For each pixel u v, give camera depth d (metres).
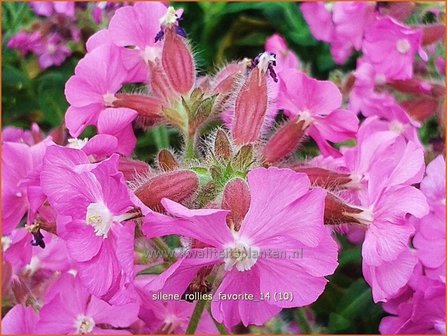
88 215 0.07
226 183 0.07
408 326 0.10
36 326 0.09
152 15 0.09
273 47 0.12
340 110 0.09
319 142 0.09
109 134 0.09
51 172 0.07
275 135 0.09
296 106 0.09
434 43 0.12
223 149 0.08
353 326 0.12
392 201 0.07
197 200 0.08
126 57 0.09
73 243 0.07
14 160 0.09
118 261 0.07
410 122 0.11
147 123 0.09
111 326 0.10
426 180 0.10
